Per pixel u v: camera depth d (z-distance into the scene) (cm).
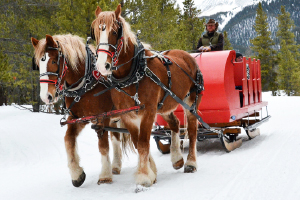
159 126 713
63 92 479
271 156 595
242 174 493
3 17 1445
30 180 598
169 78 493
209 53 690
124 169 623
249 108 742
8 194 497
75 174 490
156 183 485
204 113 659
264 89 4978
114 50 415
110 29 406
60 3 1432
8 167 773
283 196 383
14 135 1202
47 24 1507
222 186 442
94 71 479
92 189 485
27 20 1547
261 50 4959
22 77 1862
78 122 469
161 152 751
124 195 435
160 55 503
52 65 434
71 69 480
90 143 1014
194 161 547
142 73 444
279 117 1244
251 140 802
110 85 482
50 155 898
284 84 4875
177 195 416
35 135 1200
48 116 1777
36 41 460
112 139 595
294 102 1942
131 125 473
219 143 813
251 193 401
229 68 673
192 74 573
